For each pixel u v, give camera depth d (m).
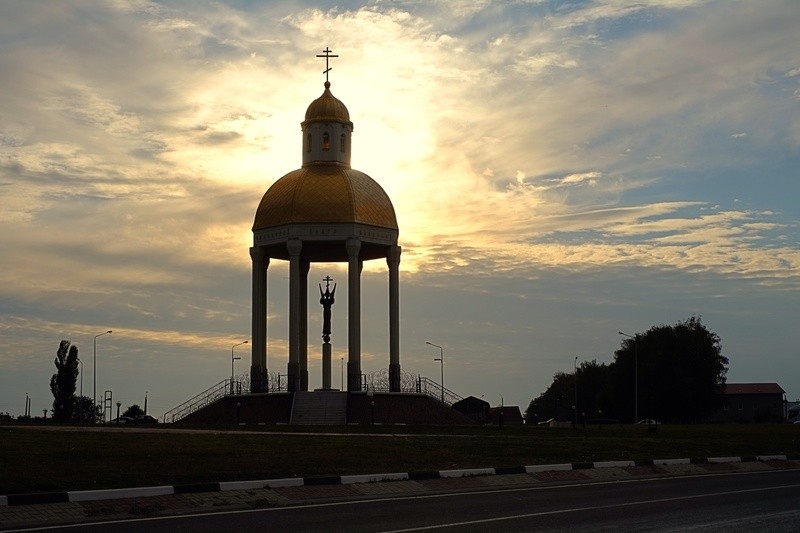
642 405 134.62
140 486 27.84
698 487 31.97
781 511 25.08
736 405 195.88
